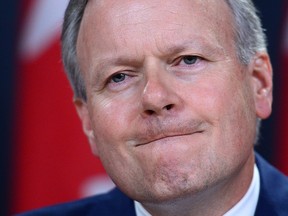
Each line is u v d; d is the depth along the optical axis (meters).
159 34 4.68
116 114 4.77
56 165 7.58
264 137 7.45
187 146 4.58
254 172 5.43
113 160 4.86
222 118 4.68
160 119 4.56
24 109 7.56
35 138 7.57
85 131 5.54
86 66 5.05
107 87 4.88
